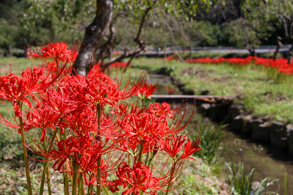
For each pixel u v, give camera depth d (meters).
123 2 7.72
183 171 4.77
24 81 1.51
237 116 9.75
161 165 4.53
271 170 6.54
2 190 3.49
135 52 8.23
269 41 39.94
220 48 41.12
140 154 1.72
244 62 18.03
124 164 1.66
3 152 4.37
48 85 1.57
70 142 1.57
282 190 5.59
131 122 1.63
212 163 6.10
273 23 20.62
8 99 1.54
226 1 11.81
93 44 4.53
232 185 4.89
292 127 7.81
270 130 8.33
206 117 10.77
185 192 3.98
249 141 8.52
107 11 4.64
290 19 18.00
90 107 1.63
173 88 16.42
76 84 1.60
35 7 8.88
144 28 16.86
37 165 4.10
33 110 1.63
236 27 23.25
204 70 20.08
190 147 1.74
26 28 9.48
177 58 31.19
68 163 1.99
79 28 12.91
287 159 7.20
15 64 17.08
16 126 1.70
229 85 13.64
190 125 8.16
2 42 37.50
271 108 9.41
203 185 4.49
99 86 1.56
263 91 11.62
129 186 1.85
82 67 4.34
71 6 9.35
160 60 32.50
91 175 1.81
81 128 1.62
